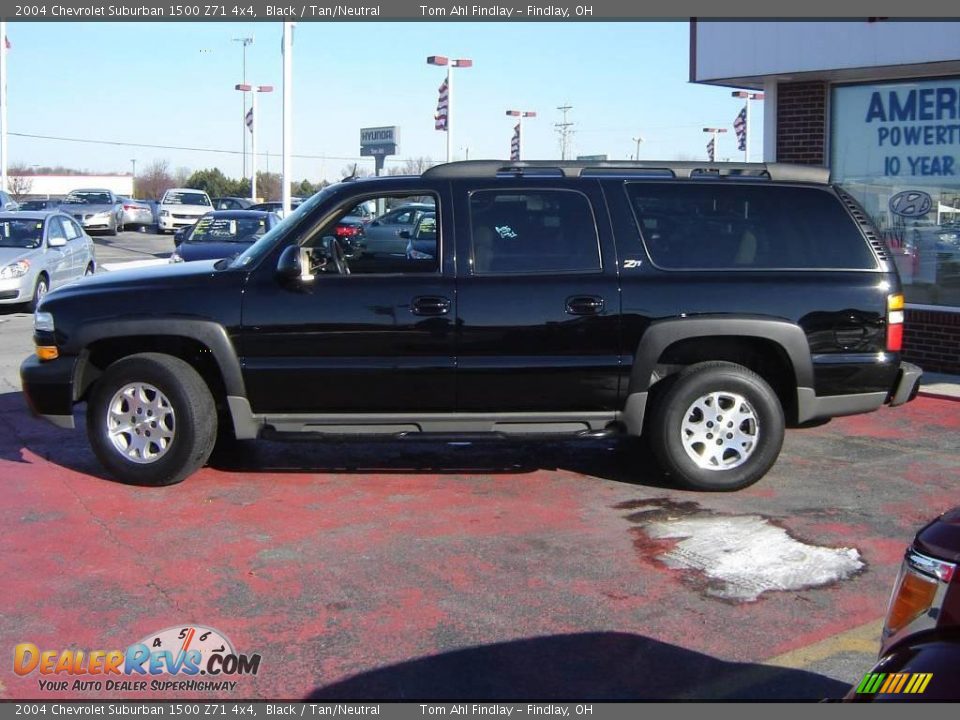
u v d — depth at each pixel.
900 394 6.86
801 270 6.73
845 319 6.67
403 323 6.53
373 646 4.51
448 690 4.12
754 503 6.57
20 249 17.11
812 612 4.88
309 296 6.56
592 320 6.55
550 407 6.66
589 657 4.40
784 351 6.65
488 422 6.68
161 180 81.81
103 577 5.29
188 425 6.70
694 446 6.77
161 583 5.21
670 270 6.65
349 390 6.61
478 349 6.55
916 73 10.86
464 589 5.14
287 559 5.55
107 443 6.84
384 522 6.18
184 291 6.67
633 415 6.66
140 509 6.40
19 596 5.05
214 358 7.02
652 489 6.89
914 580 2.73
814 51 10.80
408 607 4.92
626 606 4.94
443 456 7.77
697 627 4.71
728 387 6.66
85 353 6.84
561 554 5.64
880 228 11.56
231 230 17.52
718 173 7.00
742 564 5.50
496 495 6.75
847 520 6.22
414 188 6.78
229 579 5.27
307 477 7.15
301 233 6.76
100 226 38.78
